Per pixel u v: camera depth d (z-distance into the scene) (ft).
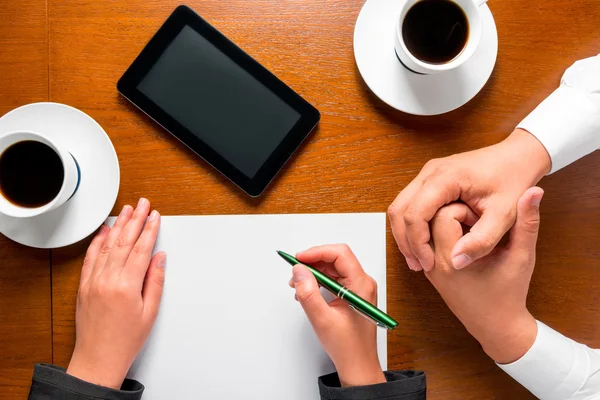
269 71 2.21
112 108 2.25
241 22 2.25
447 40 2.07
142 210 2.22
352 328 2.07
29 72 2.24
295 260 2.11
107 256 2.19
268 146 2.21
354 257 2.17
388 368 2.28
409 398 2.01
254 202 2.26
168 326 2.27
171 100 2.20
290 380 2.28
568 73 2.15
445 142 2.27
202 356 2.27
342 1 2.25
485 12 2.16
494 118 2.27
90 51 2.24
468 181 2.00
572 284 2.27
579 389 2.09
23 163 2.08
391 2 2.15
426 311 2.28
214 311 2.28
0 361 2.24
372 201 2.27
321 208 2.27
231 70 2.21
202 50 2.20
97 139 2.15
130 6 2.24
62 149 1.98
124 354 2.14
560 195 2.26
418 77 2.16
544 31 2.26
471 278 2.03
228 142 2.20
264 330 2.28
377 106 2.26
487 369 2.28
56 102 2.24
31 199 2.09
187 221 2.26
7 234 2.16
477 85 2.17
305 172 2.26
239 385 2.28
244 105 2.21
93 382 2.10
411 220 1.97
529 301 2.27
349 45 2.25
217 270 2.27
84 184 2.16
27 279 2.25
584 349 2.16
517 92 2.27
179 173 2.26
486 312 2.06
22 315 2.24
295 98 2.21
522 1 2.25
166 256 2.26
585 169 2.26
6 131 2.12
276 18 2.25
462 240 1.89
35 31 2.24
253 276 2.28
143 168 2.26
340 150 2.26
